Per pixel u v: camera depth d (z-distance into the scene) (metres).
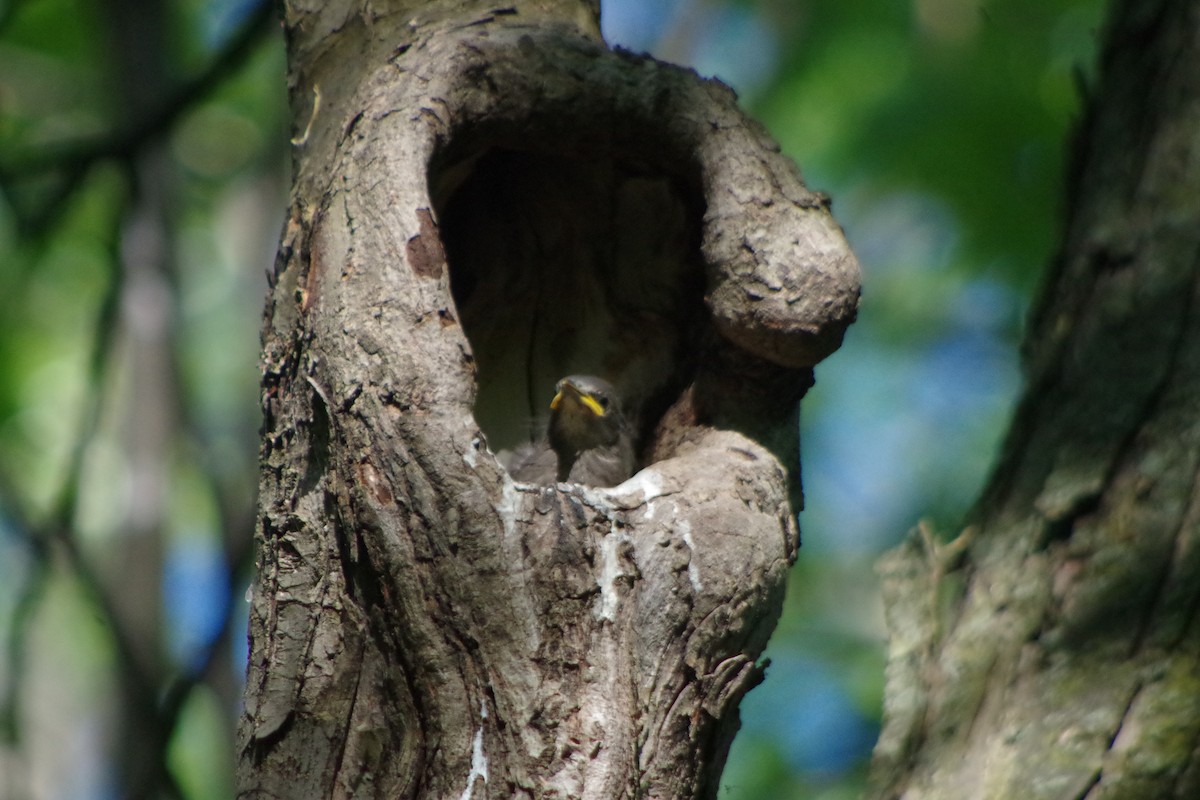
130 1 13.85
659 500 6.60
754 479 7.06
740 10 18.09
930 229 16.02
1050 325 7.77
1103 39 8.34
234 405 16.03
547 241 9.09
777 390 7.68
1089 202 7.92
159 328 13.46
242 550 9.88
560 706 6.00
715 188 7.54
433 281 6.66
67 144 10.77
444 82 7.29
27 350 16.36
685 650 6.39
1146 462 6.95
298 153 7.62
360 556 6.26
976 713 6.83
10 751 11.66
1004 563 7.22
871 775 6.93
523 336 9.60
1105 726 6.38
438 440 6.29
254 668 6.48
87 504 15.44
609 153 7.95
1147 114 7.86
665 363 8.98
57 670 17.56
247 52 10.35
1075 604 6.82
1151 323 7.26
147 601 12.75
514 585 6.12
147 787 9.17
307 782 6.19
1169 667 6.43
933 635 7.29
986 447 16.44
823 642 16.33
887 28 15.87
